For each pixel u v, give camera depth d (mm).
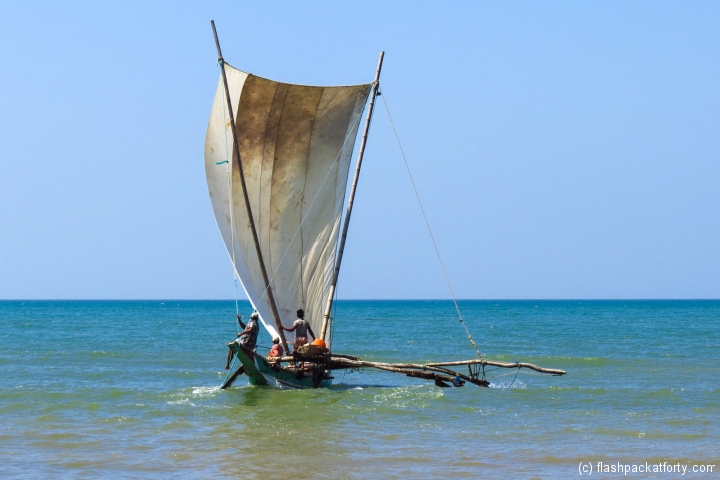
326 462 20266
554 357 52406
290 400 30250
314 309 34719
